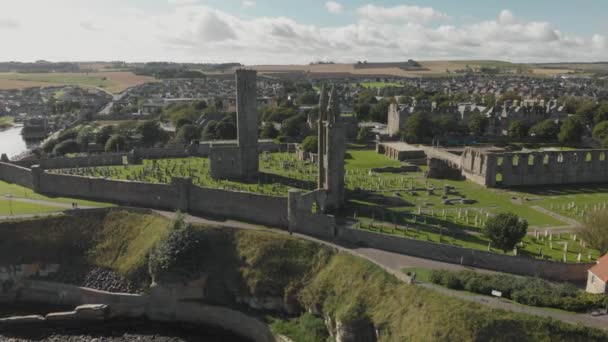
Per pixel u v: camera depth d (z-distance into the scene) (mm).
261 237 94250
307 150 169375
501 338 62062
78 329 87562
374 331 73688
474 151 148000
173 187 111188
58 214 106500
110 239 101875
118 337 85125
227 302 90000
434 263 84188
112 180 117312
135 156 169000
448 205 119812
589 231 89438
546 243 94000
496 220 85875
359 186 135500
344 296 79500
